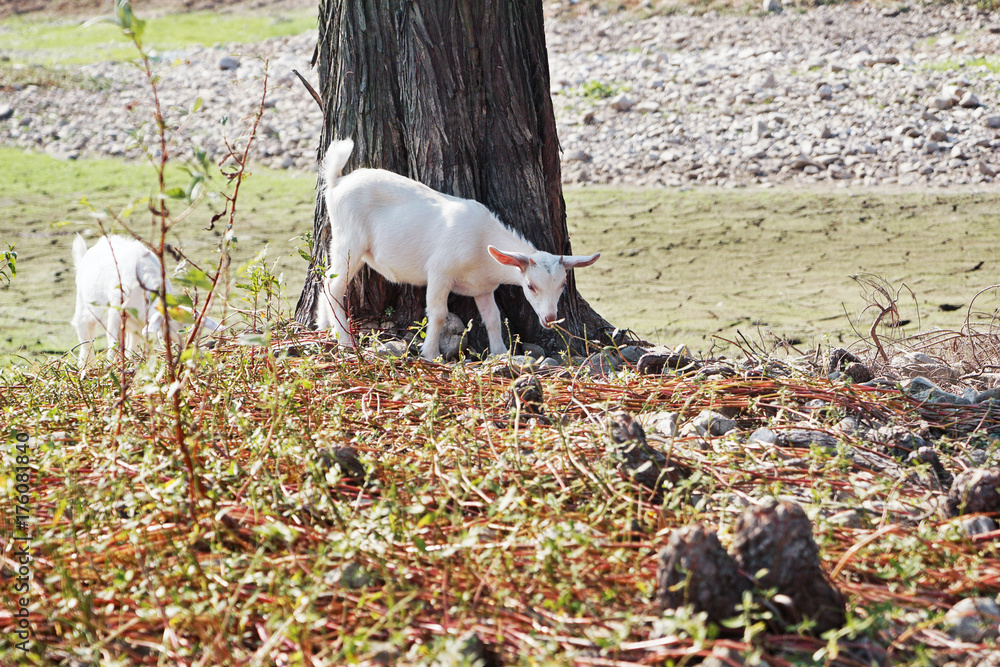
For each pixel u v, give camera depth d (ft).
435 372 14.64
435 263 18.51
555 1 77.10
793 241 35.29
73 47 75.87
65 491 9.55
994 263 31.27
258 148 50.01
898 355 19.15
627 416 10.61
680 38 66.13
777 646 7.50
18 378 14.32
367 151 19.77
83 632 7.60
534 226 20.06
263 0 92.38
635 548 8.87
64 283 30.68
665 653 7.05
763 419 13.46
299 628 7.37
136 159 49.44
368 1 19.10
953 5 66.54
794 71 57.06
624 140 50.03
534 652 7.27
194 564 8.29
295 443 10.39
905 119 48.47
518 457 10.41
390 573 8.32
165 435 11.08
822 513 9.73
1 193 43.01
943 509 10.11
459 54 19.03
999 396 15.02
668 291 30.12
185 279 9.33
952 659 7.80
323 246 20.52
